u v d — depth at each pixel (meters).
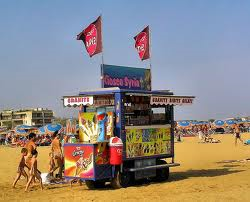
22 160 14.30
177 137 54.16
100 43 15.01
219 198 11.00
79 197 11.80
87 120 13.70
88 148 12.85
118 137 13.30
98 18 15.12
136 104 14.35
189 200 10.82
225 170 17.83
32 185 14.73
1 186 14.77
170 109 15.23
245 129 76.38
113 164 13.04
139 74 15.26
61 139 16.38
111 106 14.59
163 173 14.90
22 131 67.62
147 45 16.52
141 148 13.95
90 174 12.80
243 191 11.99
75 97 14.17
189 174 16.73
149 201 10.84
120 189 13.00
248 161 21.59
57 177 15.59
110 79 14.11
